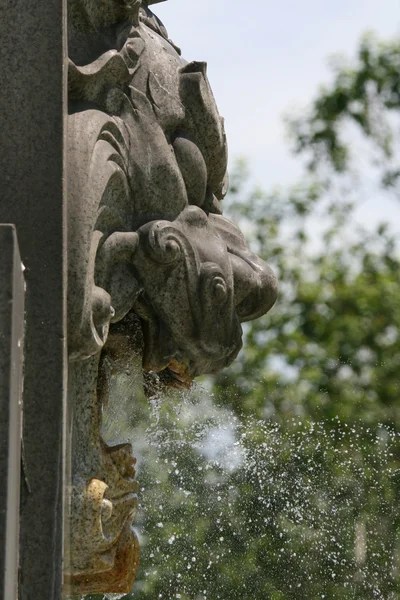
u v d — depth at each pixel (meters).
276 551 9.35
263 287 5.91
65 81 4.78
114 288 5.28
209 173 5.80
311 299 28.31
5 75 4.75
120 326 5.62
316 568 9.56
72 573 5.25
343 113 32.59
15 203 4.67
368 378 25.27
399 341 27.39
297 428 10.78
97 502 5.21
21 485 4.50
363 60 32.47
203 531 8.88
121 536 5.57
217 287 5.53
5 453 4.19
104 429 5.73
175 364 5.72
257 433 9.41
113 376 5.79
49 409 4.55
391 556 10.05
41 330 4.60
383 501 10.33
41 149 4.70
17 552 4.41
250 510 9.16
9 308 4.29
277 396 18.05
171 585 8.65
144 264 5.37
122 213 5.33
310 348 27.30
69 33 5.34
